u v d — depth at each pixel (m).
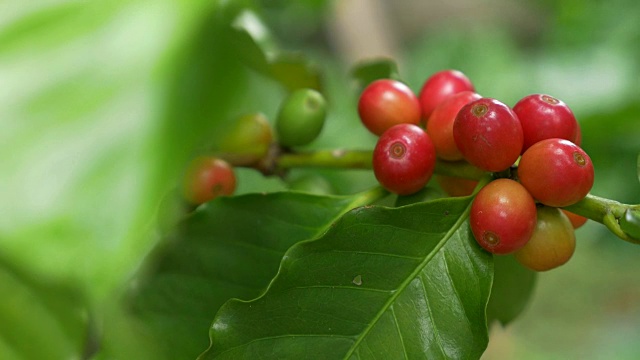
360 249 0.23
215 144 0.28
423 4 1.18
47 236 0.14
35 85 0.15
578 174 0.23
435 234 0.23
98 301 0.14
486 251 0.23
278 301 0.23
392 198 0.28
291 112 0.28
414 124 0.26
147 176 0.15
